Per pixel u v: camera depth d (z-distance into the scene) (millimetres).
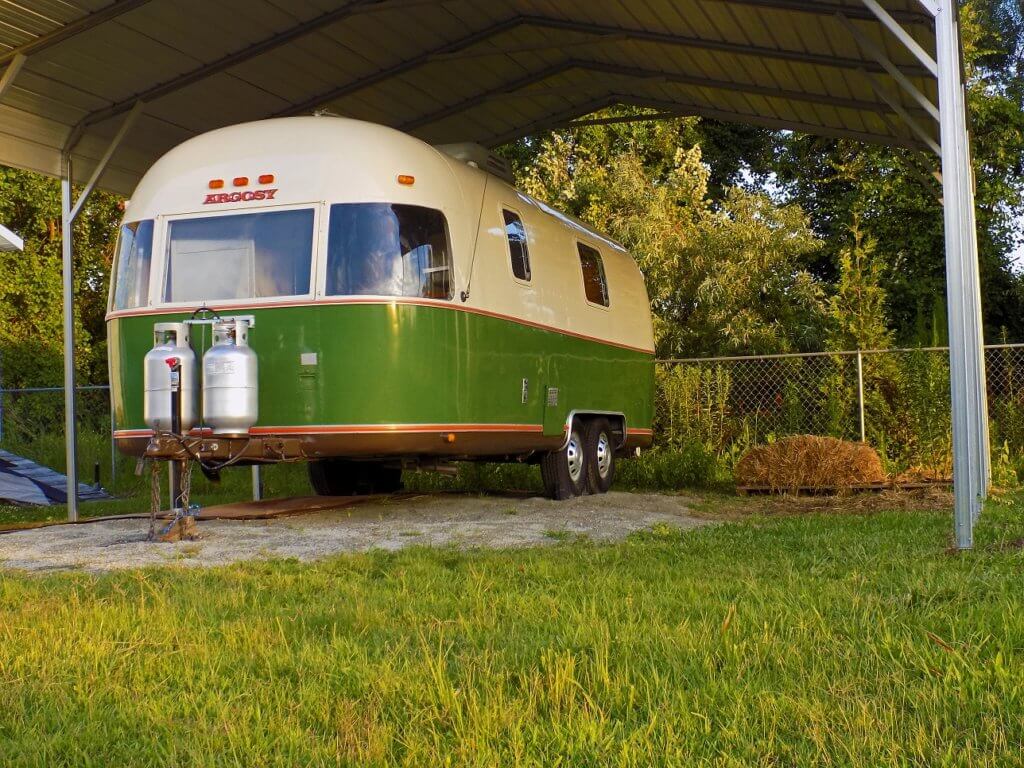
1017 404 14719
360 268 8703
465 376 9414
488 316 9805
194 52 11398
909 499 11531
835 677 3750
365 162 8930
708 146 28625
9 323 27625
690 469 14695
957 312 7141
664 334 20031
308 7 11094
